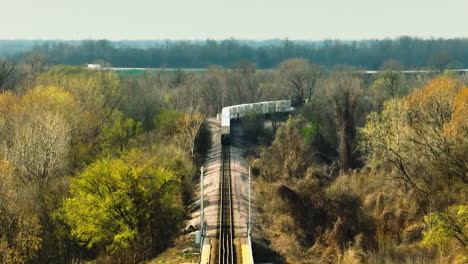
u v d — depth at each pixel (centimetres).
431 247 16775
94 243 18388
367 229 18500
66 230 17888
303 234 18275
